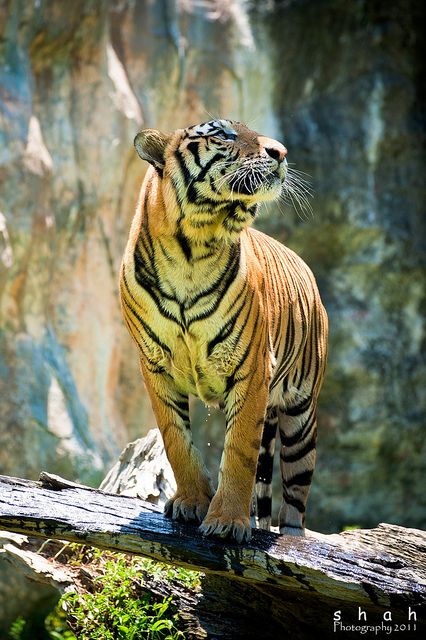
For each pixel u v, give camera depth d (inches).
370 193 725.3
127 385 641.6
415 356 741.9
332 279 729.6
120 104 625.3
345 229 721.6
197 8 668.7
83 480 579.8
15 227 564.4
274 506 697.6
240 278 304.7
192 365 310.5
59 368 596.4
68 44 605.6
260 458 387.9
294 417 386.9
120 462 415.8
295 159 708.7
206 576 340.8
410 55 737.0
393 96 730.8
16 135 568.7
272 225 706.8
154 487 393.4
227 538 296.7
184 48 659.4
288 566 292.8
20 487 306.5
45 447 570.3
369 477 735.1
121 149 624.7
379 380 728.3
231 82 682.2
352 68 724.7
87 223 616.7
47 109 601.6
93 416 610.2
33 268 579.5
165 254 301.9
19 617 558.9
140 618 326.0
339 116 722.8
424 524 752.3
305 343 377.7
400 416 735.1
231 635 329.7
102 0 612.4
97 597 338.6
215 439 705.0
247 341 305.9
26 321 581.3
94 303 621.0
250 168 301.1
